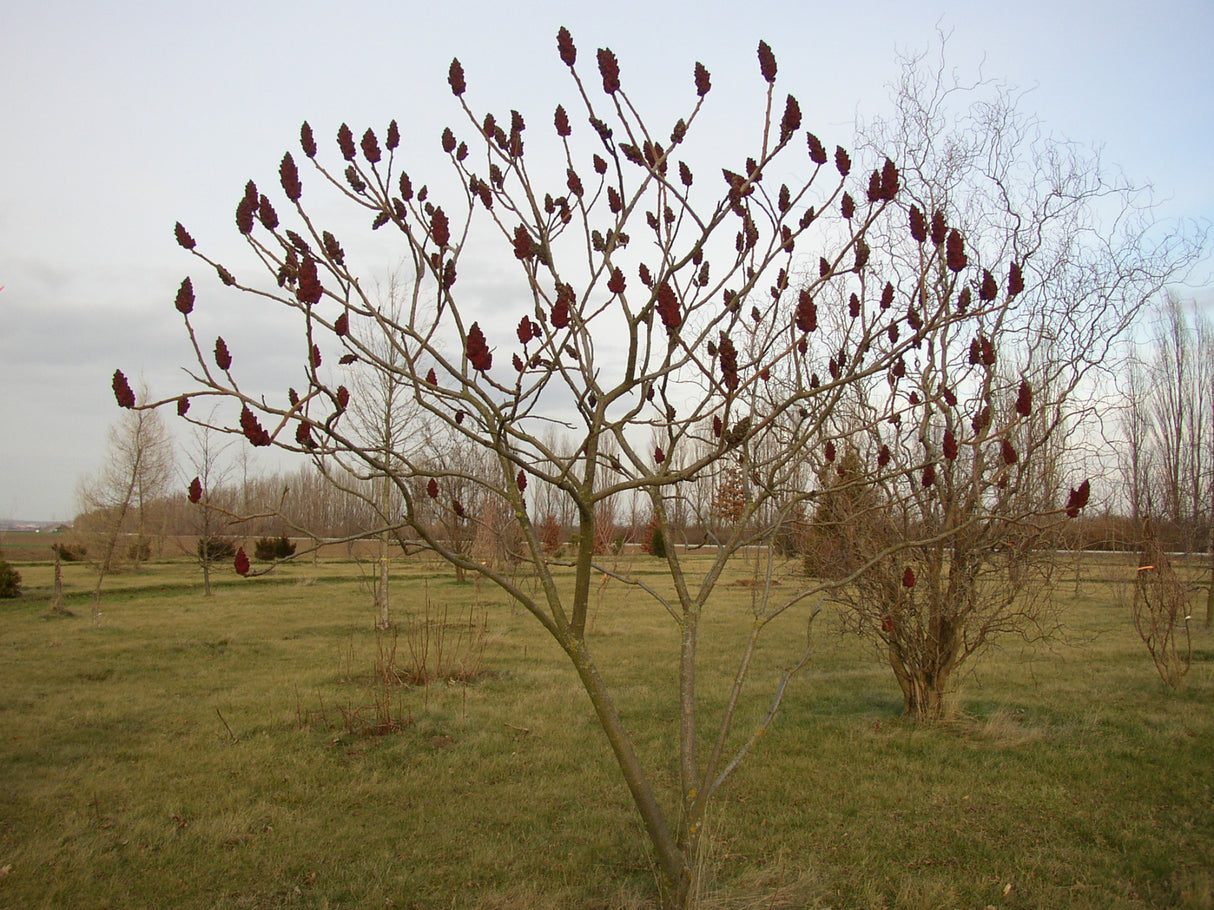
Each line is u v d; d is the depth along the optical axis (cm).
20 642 1239
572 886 419
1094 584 1862
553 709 782
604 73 315
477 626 1317
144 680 941
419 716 752
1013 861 431
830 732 684
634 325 313
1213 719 688
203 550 2016
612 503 2078
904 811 506
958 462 674
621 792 555
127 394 237
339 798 550
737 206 322
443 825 504
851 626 753
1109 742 627
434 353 285
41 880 423
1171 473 1808
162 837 483
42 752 646
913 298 483
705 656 1107
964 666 949
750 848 457
